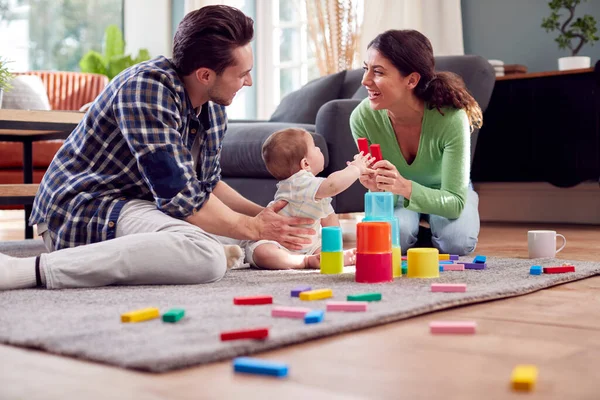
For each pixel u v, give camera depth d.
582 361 0.94
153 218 1.64
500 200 4.39
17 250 2.68
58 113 2.74
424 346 1.02
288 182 1.99
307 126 3.05
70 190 1.68
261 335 1.00
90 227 1.67
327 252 1.79
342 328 1.09
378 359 0.95
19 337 1.04
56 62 5.97
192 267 1.58
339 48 4.72
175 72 1.69
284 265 1.93
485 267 1.86
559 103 3.78
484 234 3.30
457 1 4.48
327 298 1.36
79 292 1.46
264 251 1.94
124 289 1.51
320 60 4.86
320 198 1.97
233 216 1.70
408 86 2.12
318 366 0.91
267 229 1.72
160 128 1.62
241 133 3.00
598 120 3.68
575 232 3.40
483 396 0.79
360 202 2.86
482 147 4.03
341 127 2.79
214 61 1.65
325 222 2.15
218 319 1.15
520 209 4.32
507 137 3.95
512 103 3.92
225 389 0.81
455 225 2.27
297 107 3.54
